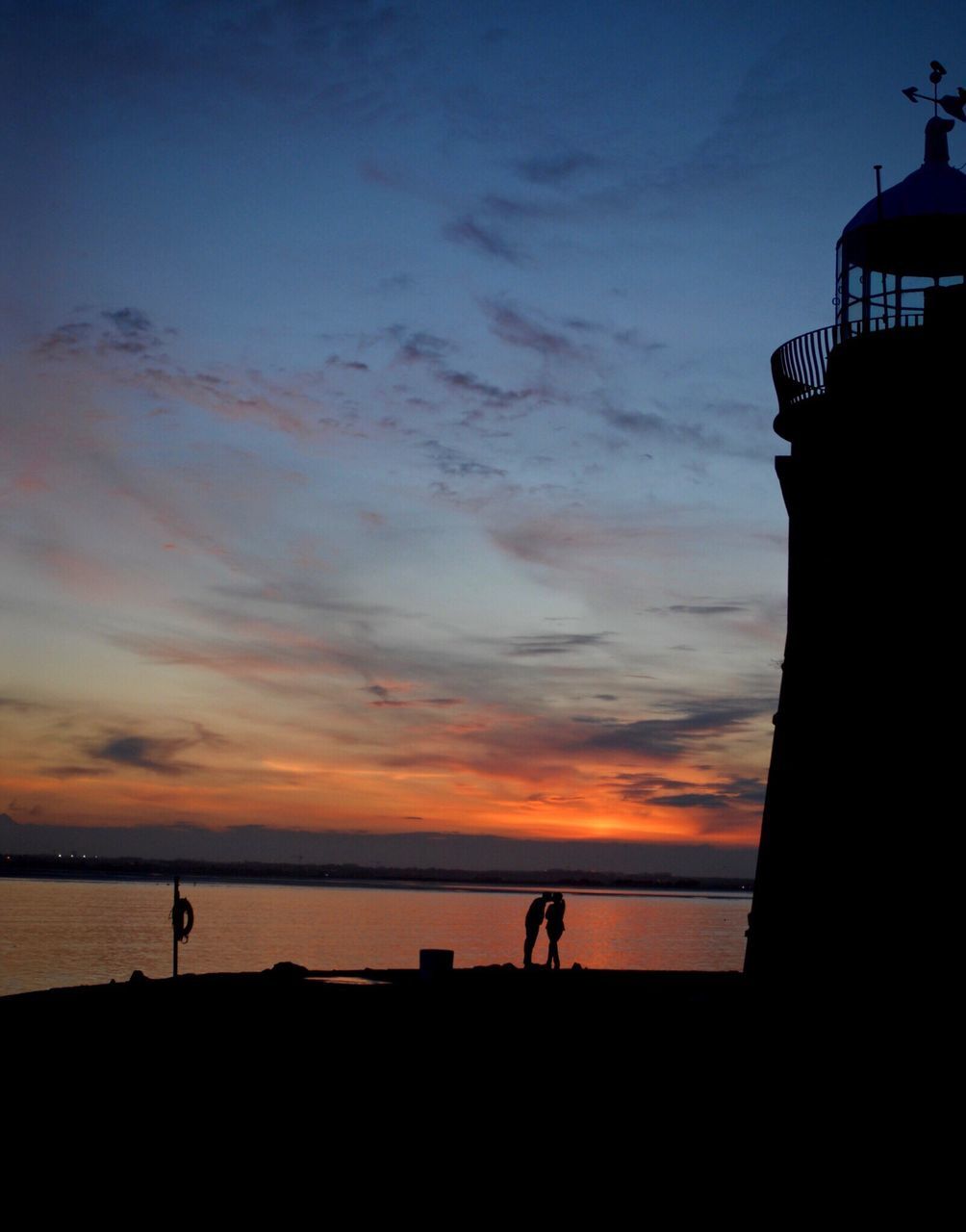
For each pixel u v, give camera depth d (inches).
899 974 679.7
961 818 671.8
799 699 778.2
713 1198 496.1
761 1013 758.5
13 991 1909.4
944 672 692.7
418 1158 526.3
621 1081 650.8
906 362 722.2
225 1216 454.3
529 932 1188.5
